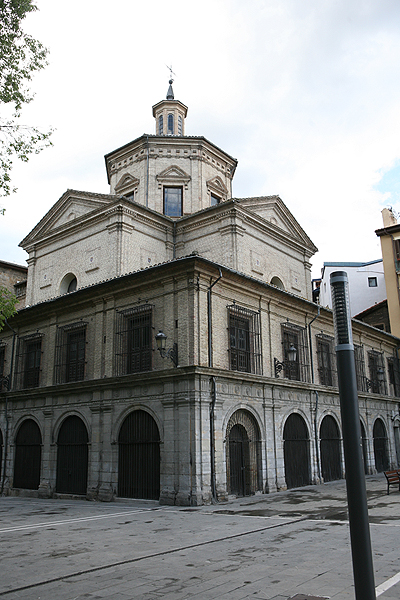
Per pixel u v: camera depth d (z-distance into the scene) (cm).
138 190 2564
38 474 1948
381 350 2891
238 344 1742
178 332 1567
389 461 2678
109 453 1664
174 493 1442
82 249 2239
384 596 548
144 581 642
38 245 2469
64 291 2305
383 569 663
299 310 2102
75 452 1820
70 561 767
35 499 1831
